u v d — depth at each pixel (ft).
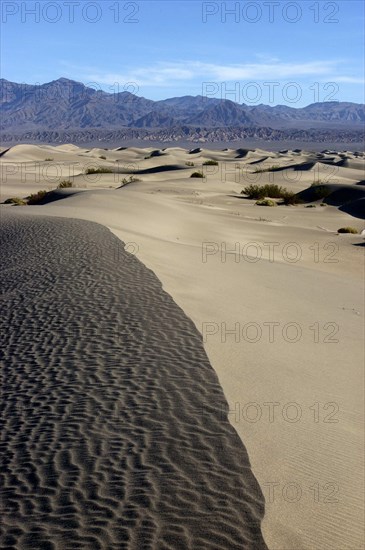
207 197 226.38
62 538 22.85
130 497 25.31
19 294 58.39
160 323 47.39
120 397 34.45
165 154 541.34
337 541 26.91
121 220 121.80
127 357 40.29
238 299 66.85
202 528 23.79
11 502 25.08
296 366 48.55
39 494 25.54
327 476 32.27
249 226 148.66
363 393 45.80
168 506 24.86
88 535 23.03
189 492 25.80
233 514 24.70
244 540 23.35
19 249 82.99
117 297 54.44
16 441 30.07
